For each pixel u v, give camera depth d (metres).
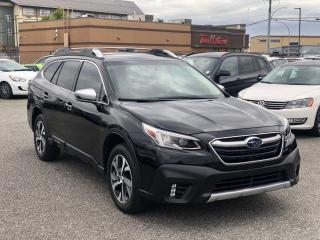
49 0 95.25
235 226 5.12
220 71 11.30
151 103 5.79
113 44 55.28
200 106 5.69
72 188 6.47
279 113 9.88
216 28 65.88
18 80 18.58
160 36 59.66
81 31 54.53
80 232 4.97
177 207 5.68
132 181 5.22
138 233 4.95
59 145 7.25
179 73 6.69
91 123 6.12
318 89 10.37
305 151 8.84
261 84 11.16
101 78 6.27
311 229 5.03
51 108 7.35
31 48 61.34
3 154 8.50
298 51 49.69
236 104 5.95
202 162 4.83
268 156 5.12
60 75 7.47
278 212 5.54
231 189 4.96
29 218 5.37
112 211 5.58
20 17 90.75
